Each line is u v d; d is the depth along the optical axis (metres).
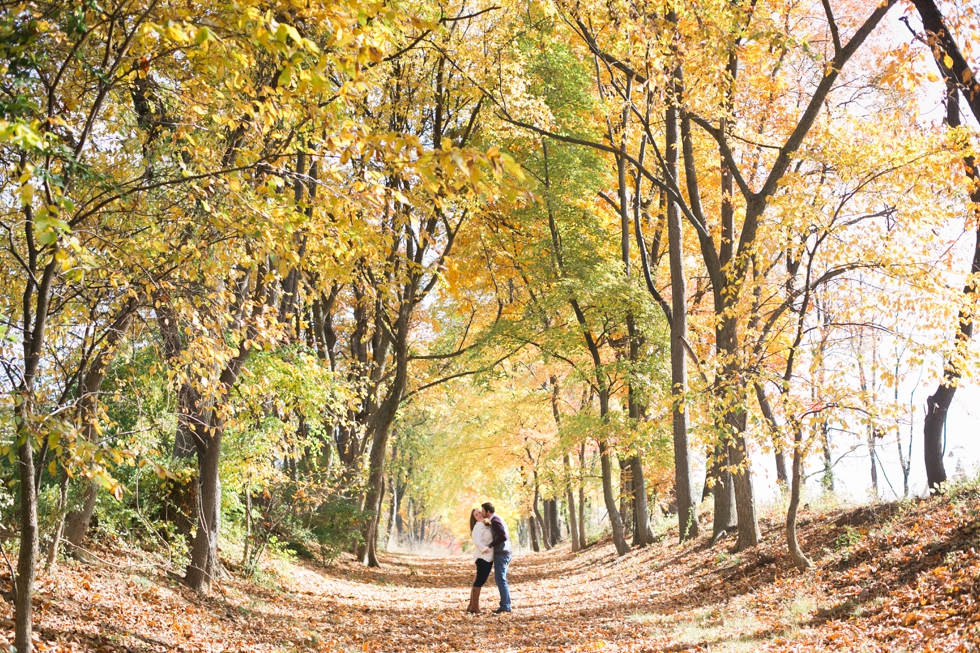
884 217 11.84
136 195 6.23
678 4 12.82
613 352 24.22
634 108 15.80
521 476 33.81
